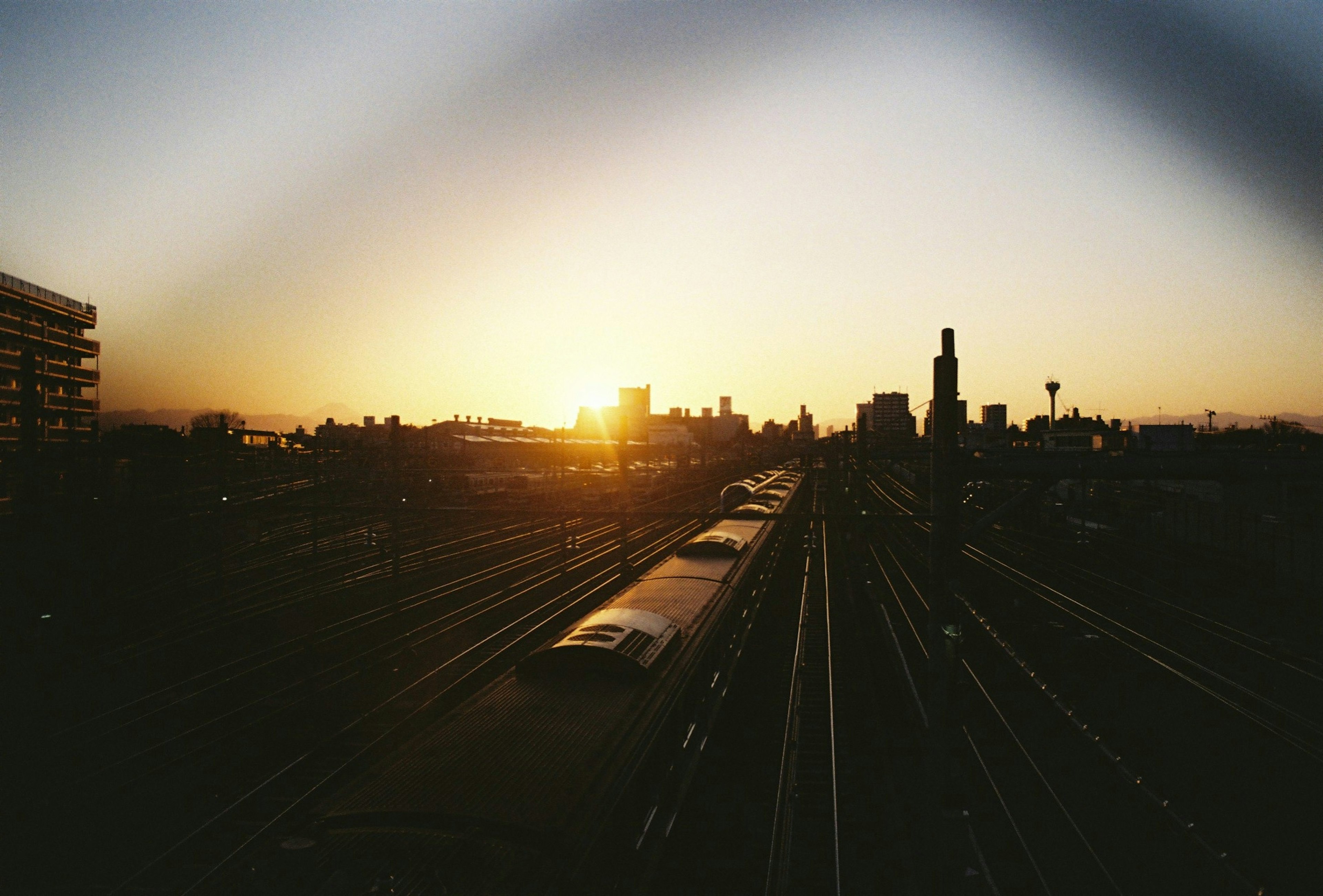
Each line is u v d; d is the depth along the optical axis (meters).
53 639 21.72
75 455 23.22
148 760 14.33
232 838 11.70
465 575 32.56
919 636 24.34
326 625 24.45
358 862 7.45
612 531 39.16
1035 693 19.20
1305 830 12.51
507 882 7.22
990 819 12.91
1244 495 34.31
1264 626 25.00
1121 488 49.06
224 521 26.05
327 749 14.84
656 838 10.39
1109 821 12.88
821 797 13.74
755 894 10.67
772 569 33.12
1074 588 32.06
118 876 10.77
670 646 13.19
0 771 13.73
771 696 18.73
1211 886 10.97
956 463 9.59
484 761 8.79
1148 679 20.17
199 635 22.41
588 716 10.10
